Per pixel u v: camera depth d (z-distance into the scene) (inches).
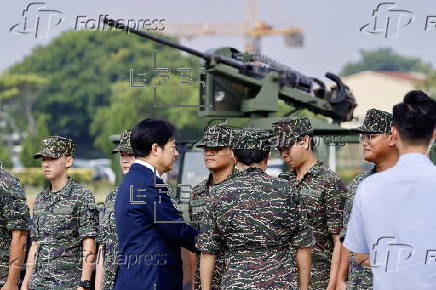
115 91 6294.3
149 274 591.8
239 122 1032.8
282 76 1023.0
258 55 1013.8
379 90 5654.5
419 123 445.4
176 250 604.7
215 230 558.6
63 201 693.9
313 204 657.0
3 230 700.0
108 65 6747.1
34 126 6993.1
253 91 1021.2
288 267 549.3
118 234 603.5
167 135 609.0
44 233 695.1
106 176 3791.8
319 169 664.4
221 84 1008.9
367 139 605.9
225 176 653.9
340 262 623.2
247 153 555.8
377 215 443.2
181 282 609.6
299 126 664.4
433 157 876.6
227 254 556.4
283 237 549.3
